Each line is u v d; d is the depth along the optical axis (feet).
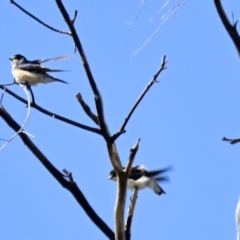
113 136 31.58
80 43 31.99
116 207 31.73
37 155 32.91
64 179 32.83
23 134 32.73
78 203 33.22
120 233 31.83
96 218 32.83
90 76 31.60
